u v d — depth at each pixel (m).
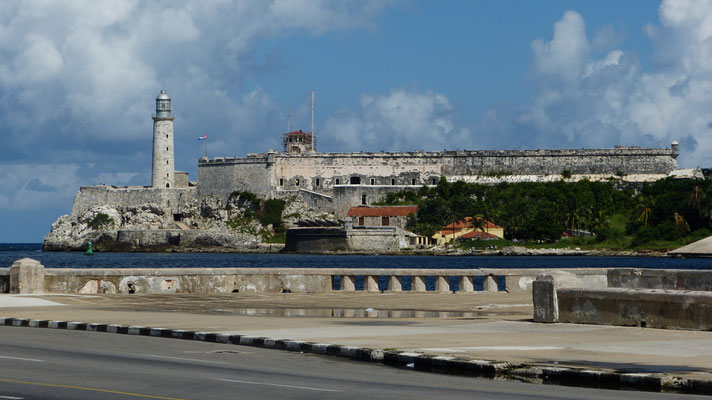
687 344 29.94
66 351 29.11
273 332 33.88
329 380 23.56
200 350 30.12
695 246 38.94
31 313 42.34
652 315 34.22
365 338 31.91
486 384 23.42
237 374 24.36
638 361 26.27
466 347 29.33
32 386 21.59
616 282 43.34
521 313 44.12
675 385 22.78
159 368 25.33
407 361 26.94
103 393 20.78
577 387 23.33
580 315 36.44
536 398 21.14
